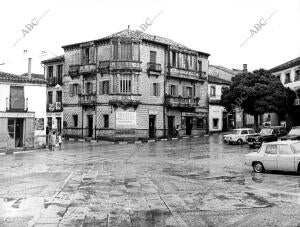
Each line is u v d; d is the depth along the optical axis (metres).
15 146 32.22
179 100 47.44
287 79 46.09
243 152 27.92
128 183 14.68
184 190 13.12
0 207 10.55
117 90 42.50
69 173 17.78
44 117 33.97
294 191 12.74
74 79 46.91
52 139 32.53
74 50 46.94
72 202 11.18
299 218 9.22
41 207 10.54
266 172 17.77
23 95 32.88
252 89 37.50
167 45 46.50
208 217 9.42
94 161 23.42
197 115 51.34
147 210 10.18
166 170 18.91
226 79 59.94
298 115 43.69
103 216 9.55
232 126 56.53
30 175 17.11
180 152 29.02
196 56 50.62
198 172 18.09
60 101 49.00
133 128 43.16
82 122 45.72
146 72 44.34
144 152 29.41
